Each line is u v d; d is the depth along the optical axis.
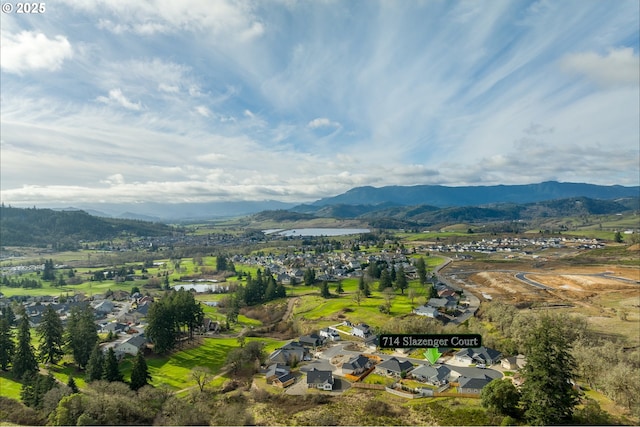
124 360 107.00
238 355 96.62
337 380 84.94
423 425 61.34
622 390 64.75
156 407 71.75
